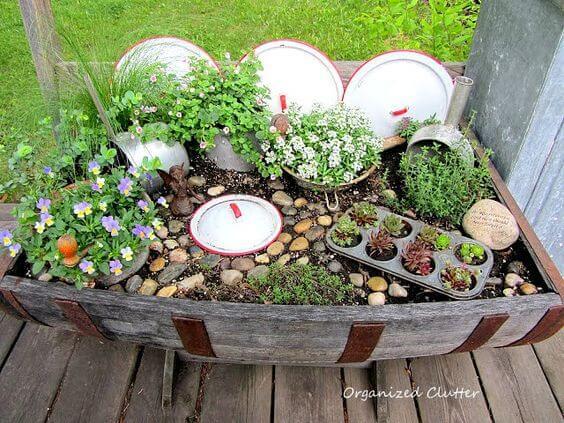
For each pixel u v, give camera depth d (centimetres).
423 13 332
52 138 186
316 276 140
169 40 187
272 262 146
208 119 162
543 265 142
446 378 164
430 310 127
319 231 156
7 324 175
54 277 137
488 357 169
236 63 188
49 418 153
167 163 164
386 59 188
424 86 191
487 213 152
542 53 150
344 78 215
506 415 155
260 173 178
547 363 168
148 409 156
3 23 329
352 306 128
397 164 187
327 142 166
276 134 162
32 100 190
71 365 165
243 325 127
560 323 135
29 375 162
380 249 146
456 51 267
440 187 165
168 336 137
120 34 261
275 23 330
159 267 144
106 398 157
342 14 337
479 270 140
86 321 134
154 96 171
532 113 156
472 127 202
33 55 176
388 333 130
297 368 166
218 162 180
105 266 127
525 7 160
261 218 158
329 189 167
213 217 157
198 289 138
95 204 134
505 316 128
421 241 148
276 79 190
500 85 178
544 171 175
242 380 162
